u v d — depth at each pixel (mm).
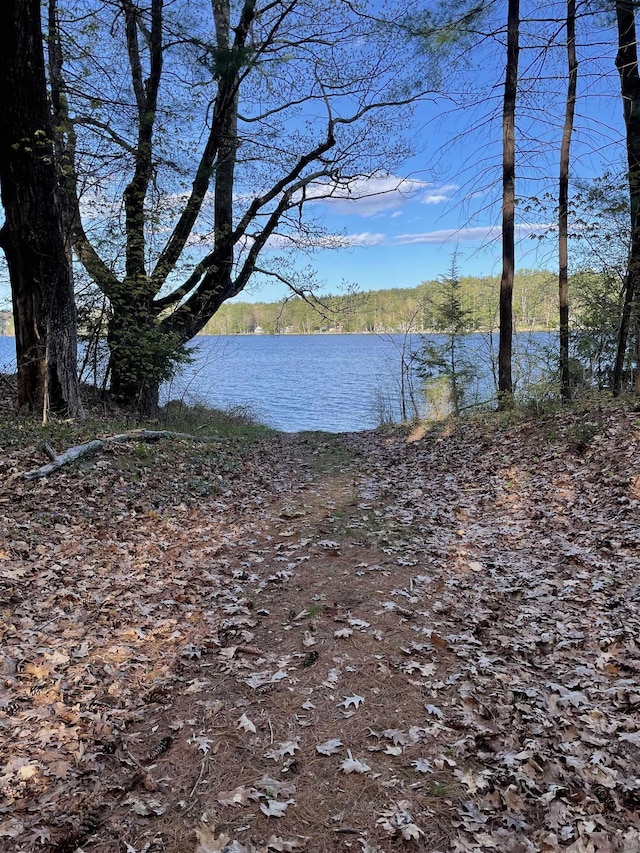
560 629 3922
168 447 9461
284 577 5125
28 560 4996
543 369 12398
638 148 9523
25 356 9398
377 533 6281
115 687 3363
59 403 9773
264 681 3406
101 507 6480
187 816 2377
